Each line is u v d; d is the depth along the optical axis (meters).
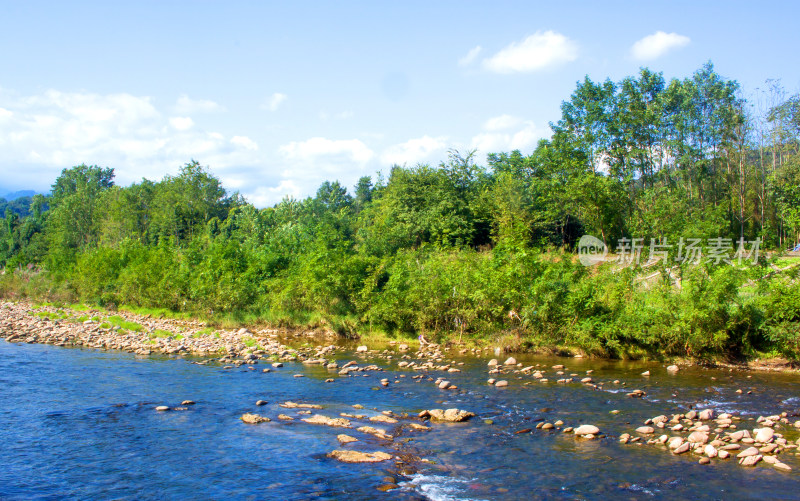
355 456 10.04
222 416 12.77
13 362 19.14
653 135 52.97
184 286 34.81
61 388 15.33
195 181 80.25
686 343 20.25
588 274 24.08
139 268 38.03
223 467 9.54
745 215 54.62
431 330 25.84
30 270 55.69
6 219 106.44
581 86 54.88
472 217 47.44
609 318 21.81
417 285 26.08
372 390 15.58
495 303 24.25
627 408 13.73
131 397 14.43
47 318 31.81
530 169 59.50
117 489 8.60
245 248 41.88
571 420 12.66
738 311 19.89
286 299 29.89
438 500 8.21
